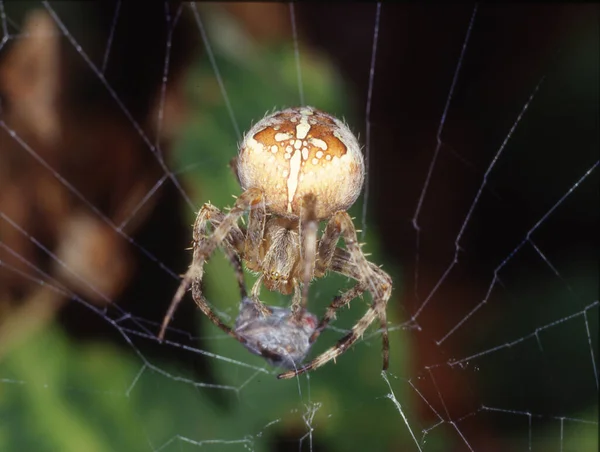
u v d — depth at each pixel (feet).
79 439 0.38
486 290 0.43
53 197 0.43
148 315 0.42
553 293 0.42
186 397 0.39
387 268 0.42
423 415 0.39
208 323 0.41
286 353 0.35
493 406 0.40
